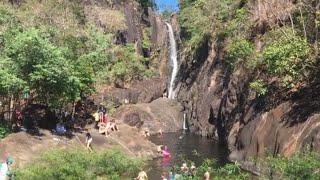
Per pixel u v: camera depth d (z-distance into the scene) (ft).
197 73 155.02
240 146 96.78
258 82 97.04
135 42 193.67
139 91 163.84
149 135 137.28
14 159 80.07
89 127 112.68
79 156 72.64
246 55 108.17
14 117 97.71
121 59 169.48
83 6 173.17
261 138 86.22
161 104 159.43
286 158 61.21
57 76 96.78
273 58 90.58
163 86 177.78
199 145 119.03
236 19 125.80
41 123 103.04
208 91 138.21
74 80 101.40
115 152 77.66
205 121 136.87
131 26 195.00
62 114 112.47
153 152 105.70
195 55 160.56
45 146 88.33
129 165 77.41
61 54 101.35
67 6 162.09
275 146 80.23
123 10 196.24
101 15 177.99
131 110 144.05
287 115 82.94
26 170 68.95
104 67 153.89
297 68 88.58
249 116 98.48
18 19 129.80
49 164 70.18
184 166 84.07
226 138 116.57
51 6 153.48
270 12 111.14
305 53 86.79
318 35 91.45
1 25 118.11
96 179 69.26
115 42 176.55
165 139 129.90
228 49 118.32
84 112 124.98
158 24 219.82
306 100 83.30
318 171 55.11
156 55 204.95
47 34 113.70
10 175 69.51
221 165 91.97
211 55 143.23
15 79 90.27
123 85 163.43
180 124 152.87
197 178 70.44
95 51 137.49
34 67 94.73
